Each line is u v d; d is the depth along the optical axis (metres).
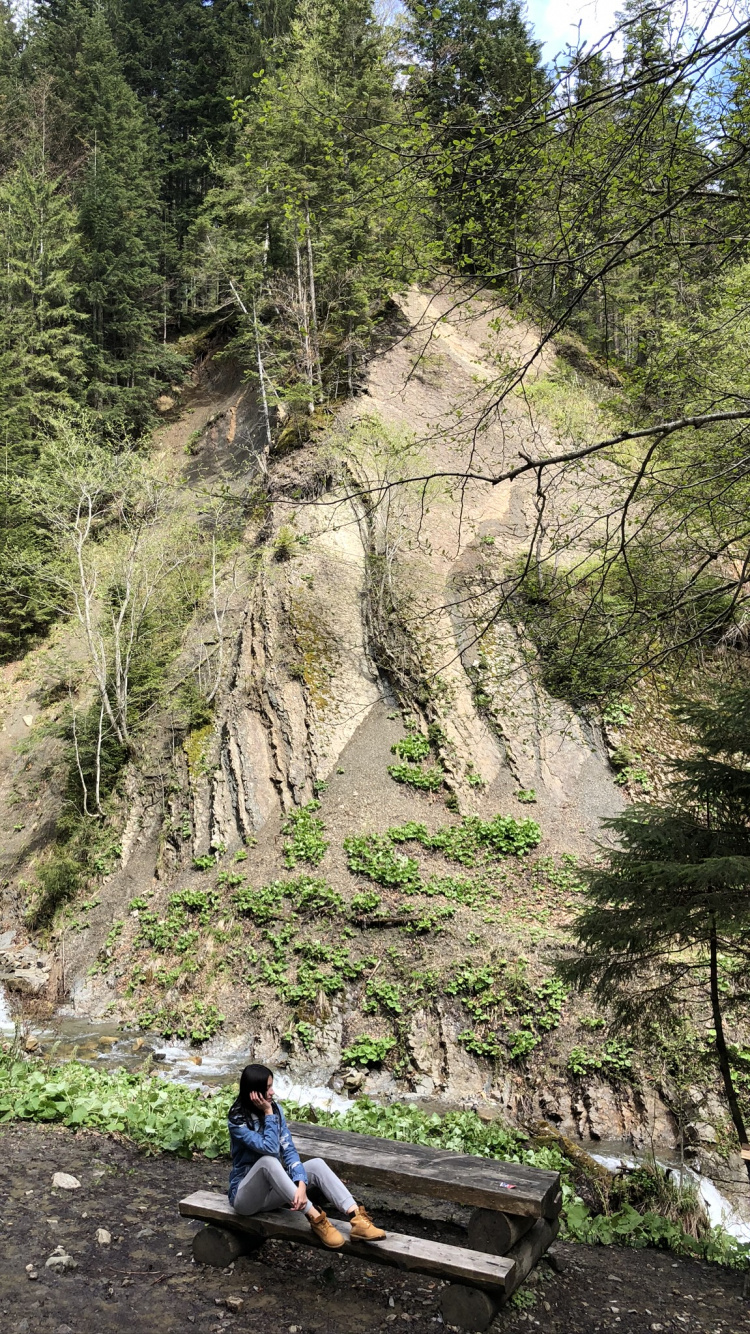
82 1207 5.89
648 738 20.83
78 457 25.59
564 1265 5.84
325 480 26.39
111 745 23.84
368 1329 4.49
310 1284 4.98
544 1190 4.73
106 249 39.41
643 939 7.17
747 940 7.44
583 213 7.08
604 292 7.78
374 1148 5.41
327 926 16.98
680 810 7.51
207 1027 16.03
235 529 27.08
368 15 27.50
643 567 9.40
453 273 8.34
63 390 35.06
